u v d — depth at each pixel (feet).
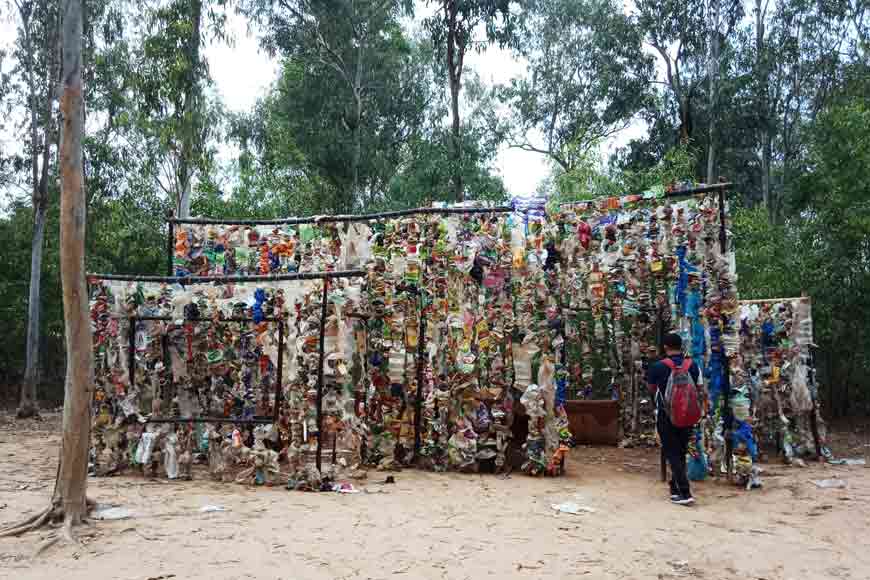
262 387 23.98
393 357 25.02
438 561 13.91
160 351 23.15
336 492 20.52
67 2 17.22
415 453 25.08
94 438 22.59
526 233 24.53
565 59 80.23
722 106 63.16
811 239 42.52
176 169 46.57
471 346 24.63
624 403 32.89
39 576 12.76
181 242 28.04
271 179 62.85
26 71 56.08
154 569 13.14
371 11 75.61
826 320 40.34
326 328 21.67
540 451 23.86
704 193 23.56
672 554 14.87
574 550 14.90
